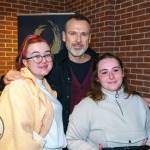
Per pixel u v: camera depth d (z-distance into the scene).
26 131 1.07
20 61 1.34
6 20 3.46
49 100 1.26
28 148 1.05
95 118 1.39
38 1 3.68
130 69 2.80
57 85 1.75
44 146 1.24
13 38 3.54
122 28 2.88
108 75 1.43
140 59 2.64
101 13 3.07
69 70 1.79
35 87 1.21
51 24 3.15
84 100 1.46
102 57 1.52
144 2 2.55
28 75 1.25
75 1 3.62
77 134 1.38
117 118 1.40
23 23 3.22
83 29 1.73
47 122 1.20
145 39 2.56
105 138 1.35
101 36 3.10
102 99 1.44
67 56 1.83
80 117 1.39
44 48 1.30
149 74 2.54
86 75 1.81
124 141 1.36
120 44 2.92
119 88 1.50
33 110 1.14
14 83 1.16
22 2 3.55
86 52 1.89
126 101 1.48
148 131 1.53
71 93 1.75
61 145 1.31
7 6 3.45
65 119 1.72
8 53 3.52
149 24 2.50
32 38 1.32
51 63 1.35
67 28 1.76
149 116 1.54
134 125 1.41
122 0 2.85
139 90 2.69
